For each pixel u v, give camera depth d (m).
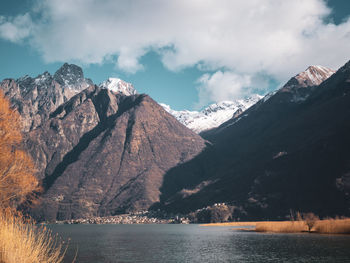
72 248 86.56
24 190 29.92
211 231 174.00
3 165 29.44
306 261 54.03
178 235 147.38
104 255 71.62
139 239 124.94
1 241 20.69
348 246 70.69
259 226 150.00
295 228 131.25
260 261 56.88
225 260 59.88
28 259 21.20
